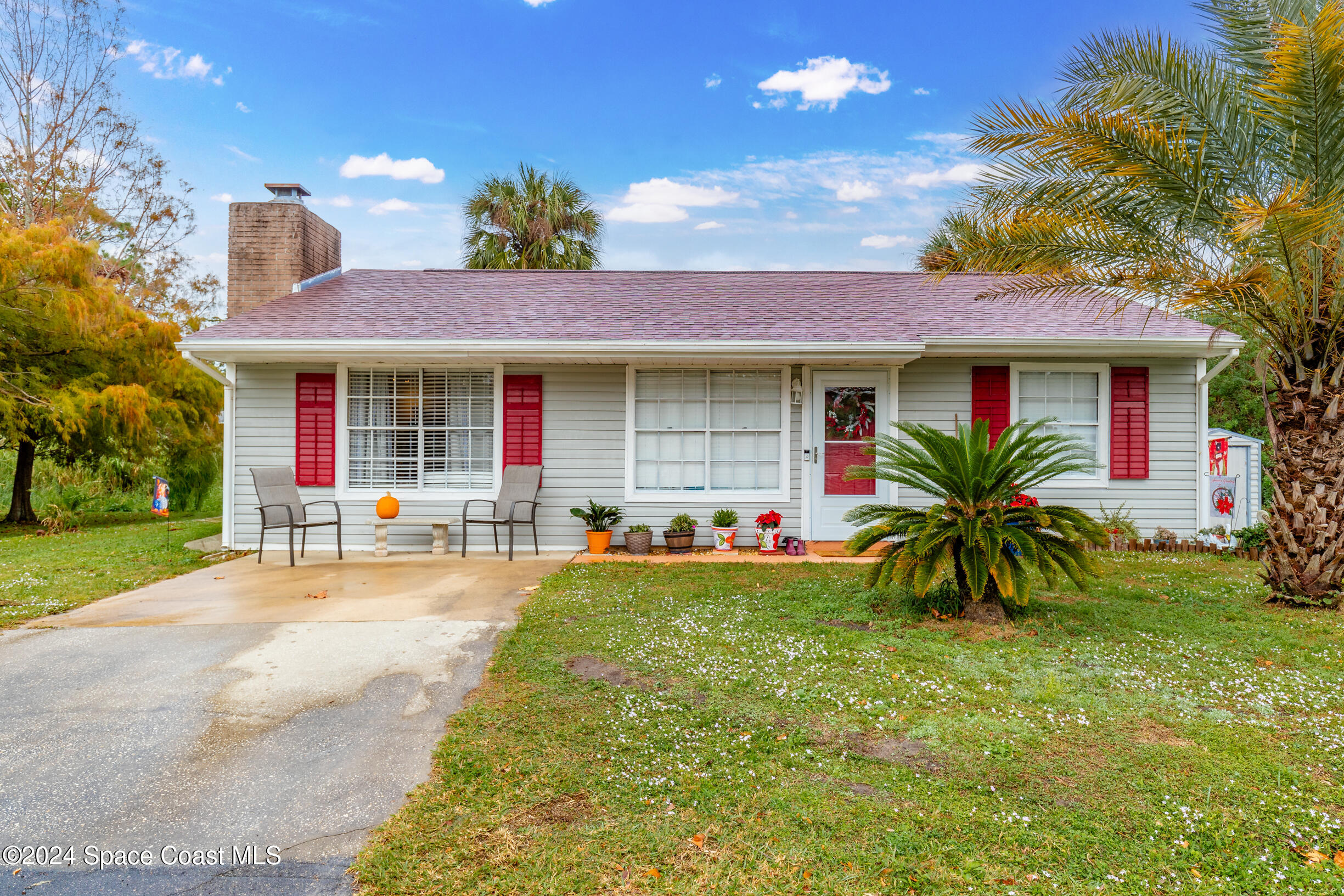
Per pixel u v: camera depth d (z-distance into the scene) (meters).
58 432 11.38
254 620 5.46
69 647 4.76
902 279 12.15
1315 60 4.82
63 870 2.35
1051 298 10.31
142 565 7.81
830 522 9.43
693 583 6.82
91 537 10.48
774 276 12.37
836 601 5.98
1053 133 5.58
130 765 3.09
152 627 5.25
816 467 9.43
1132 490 9.48
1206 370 9.50
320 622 5.39
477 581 7.06
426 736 3.38
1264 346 6.20
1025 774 2.97
